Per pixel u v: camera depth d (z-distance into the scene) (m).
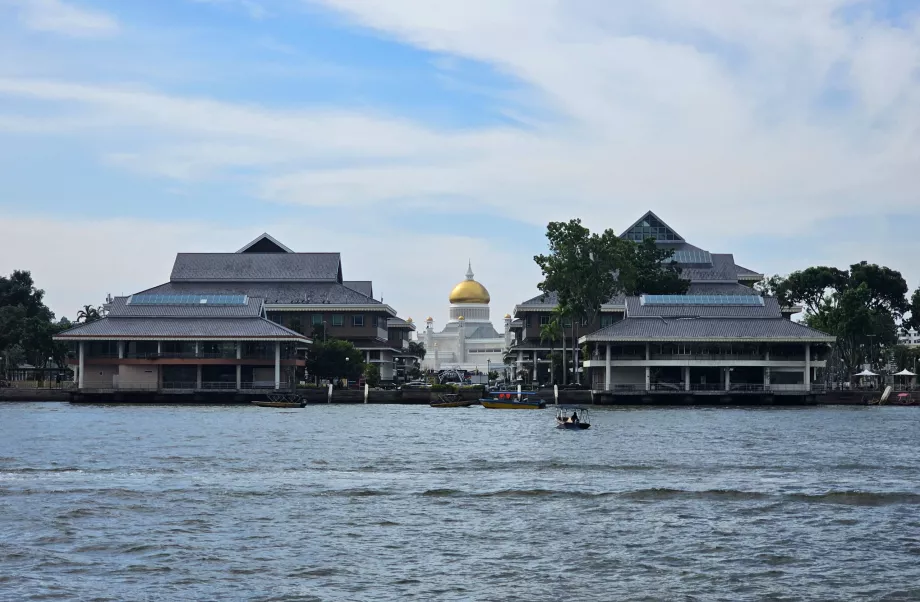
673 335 175.50
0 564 45.44
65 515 56.09
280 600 40.59
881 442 99.31
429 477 71.88
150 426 120.19
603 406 171.62
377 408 167.62
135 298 187.75
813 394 175.50
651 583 43.06
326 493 63.88
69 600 40.31
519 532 52.31
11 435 106.44
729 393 174.50
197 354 180.75
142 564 45.59
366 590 41.91
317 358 195.75
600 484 68.06
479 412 155.25
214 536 51.16
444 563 46.03
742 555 47.56
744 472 75.06
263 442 98.50
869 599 41.09
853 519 55.66
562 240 188.75
